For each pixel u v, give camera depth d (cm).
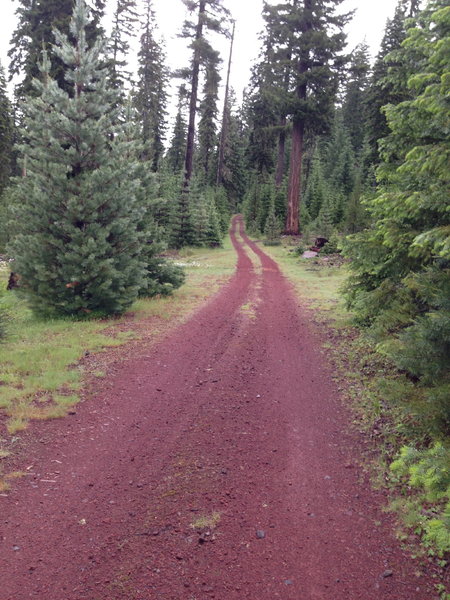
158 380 796
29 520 415
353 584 354
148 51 3869
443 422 504
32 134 1155
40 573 352
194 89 3191
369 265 887
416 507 448
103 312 1238
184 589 341
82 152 1178
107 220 1193
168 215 3753
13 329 1083
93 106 1170
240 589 344
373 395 738
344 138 6919
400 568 371
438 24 588
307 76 3397
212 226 4050
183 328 1172
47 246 1134
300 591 345
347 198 4850
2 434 572
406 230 720
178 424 630
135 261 1242
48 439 570
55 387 730
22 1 2209
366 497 473
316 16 3419
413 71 734
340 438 607
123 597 331
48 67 1186
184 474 504
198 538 399
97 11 2238
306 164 7438
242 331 1172
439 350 514
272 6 3434
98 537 396
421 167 555
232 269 2656
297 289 1934
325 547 395
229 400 722
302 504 458
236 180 7938
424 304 716
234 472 512
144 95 3919
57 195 1120
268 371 872
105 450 552
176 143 6681
